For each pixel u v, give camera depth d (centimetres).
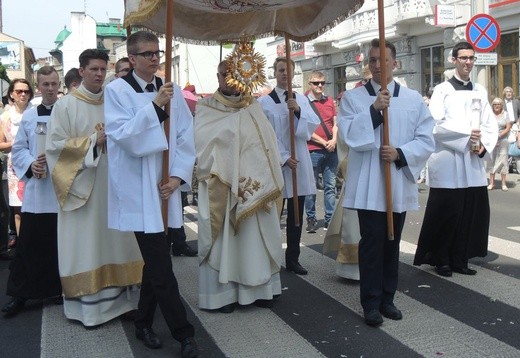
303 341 438
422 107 466
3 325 487
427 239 593
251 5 539
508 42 1667
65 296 472
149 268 406
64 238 467
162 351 427
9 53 5122
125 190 405
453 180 573
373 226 456
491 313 484
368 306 464
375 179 454
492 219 879
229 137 492
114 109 405
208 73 3728
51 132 467
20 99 709
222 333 457
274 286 521
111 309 479
